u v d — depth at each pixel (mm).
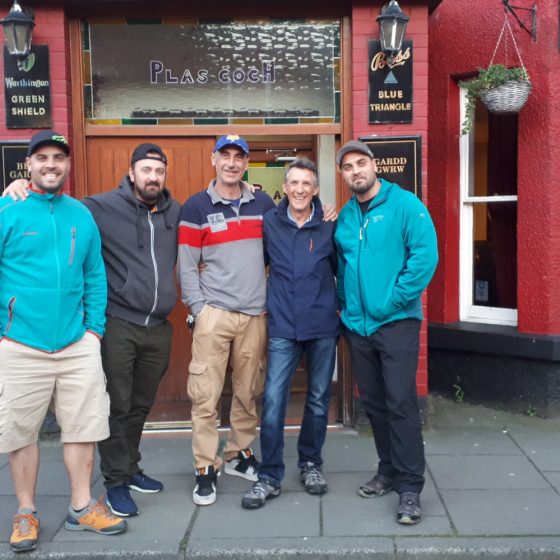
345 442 4980
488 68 5191
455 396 5922
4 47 4879
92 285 3615
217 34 5191
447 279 5922
